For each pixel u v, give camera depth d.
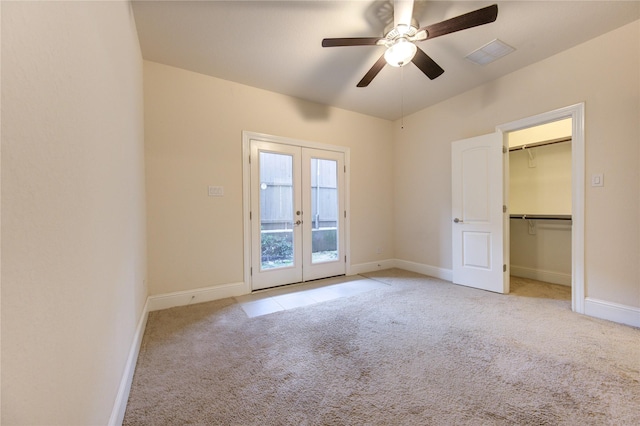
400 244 4.42
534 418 1.23
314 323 2.31
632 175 2.15
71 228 0.75
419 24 2.13
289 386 1.48
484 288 3.18
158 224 2.68
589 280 2.38
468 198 3.32
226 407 1.33
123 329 1.40
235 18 2.05
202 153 2.90
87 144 0.89
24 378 0.53
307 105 3.63
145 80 2.61
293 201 3.54
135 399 1.38
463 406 1.31
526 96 2.79
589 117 2.36
